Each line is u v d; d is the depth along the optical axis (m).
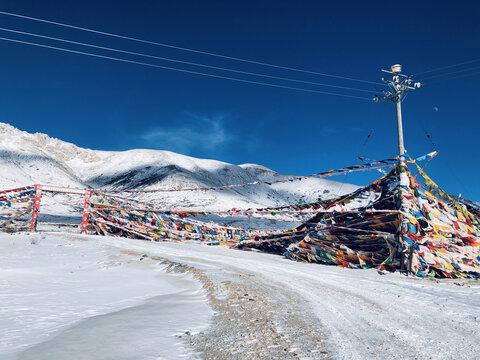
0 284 11.87
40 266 17.69
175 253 23.80
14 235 34.12
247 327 6.55
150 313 7.77
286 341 5.62
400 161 19.86
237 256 24.11
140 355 4.86
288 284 12.38
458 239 18.55
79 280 13.80
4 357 4.75
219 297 9.60
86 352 4.96
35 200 40.44
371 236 20.31
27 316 7.58
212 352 5.04
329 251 21.58
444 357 4.91
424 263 16.86
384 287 12.38
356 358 4.79
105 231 41.16
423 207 18.95
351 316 7.62
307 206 26.34
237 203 179.50
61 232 41.78
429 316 7.74
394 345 5.49
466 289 12.48
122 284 12.87
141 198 164.12
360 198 23.39
